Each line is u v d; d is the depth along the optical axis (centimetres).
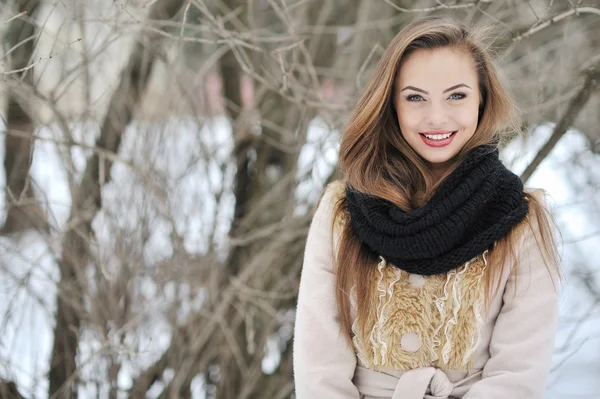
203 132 329
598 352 409
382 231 182
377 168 194
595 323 415
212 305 323
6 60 304
